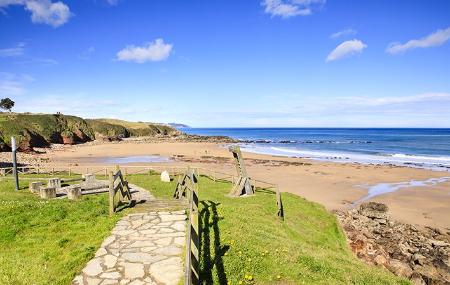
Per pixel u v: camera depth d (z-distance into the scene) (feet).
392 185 127.24
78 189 55.93
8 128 264.52
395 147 323.57
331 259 39.73
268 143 401.29
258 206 59.06
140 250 30.91
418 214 89.66
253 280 29.04
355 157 230.89
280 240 40.16
